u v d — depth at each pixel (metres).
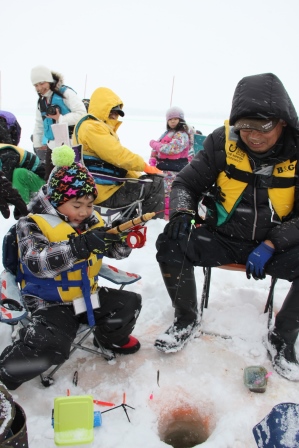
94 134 4.38
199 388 2.40
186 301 2.70
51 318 2.28
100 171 4.55
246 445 2.05
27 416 2.17
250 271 2.56
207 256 2.71
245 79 2.42
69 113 5.50
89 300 2.36
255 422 2.18
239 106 2.36
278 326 2.57
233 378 2.49
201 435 2.29
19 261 2.42
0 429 1.57
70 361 2.60
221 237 2.77
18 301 2.18
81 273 2.35
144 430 2.11
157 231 4.63
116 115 4.77
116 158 4.39
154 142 6.55
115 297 2.53
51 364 2.23
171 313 3.07
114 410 2.24
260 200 2.60
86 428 1.88
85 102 6.53
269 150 2.46
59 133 3.94
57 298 2.38
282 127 2.45
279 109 2.29
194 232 2.79
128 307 2.51
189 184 2.79
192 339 2.79
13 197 3.07
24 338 2.18
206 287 3.00
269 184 2.55
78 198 2.27
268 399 2.33
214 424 2.24
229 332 2.87
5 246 2.41
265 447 1.78
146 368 2.54
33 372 2.20
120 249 2.52
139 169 4.55
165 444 2.04
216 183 2.75
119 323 2.49
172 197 2.77
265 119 2.32
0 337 2.66
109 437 2.06
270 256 2.54
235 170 2.59
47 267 2.19
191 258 2.65
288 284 3.50
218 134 2.70
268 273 2.62
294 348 2.61
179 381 2.45
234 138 2.58
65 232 2.31
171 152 6.36
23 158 4.58
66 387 2.39
